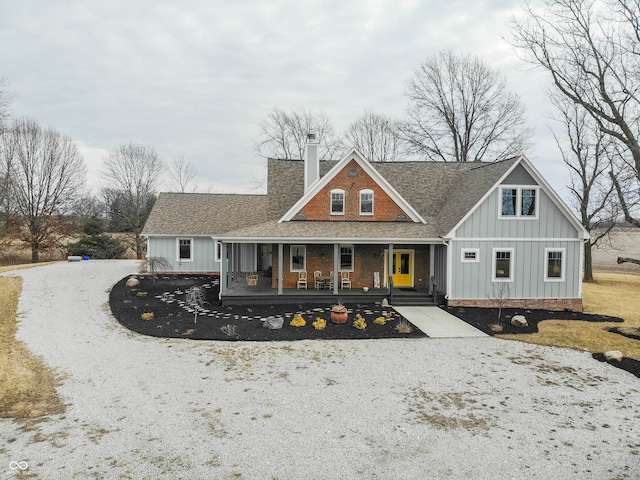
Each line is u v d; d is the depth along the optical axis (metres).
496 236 20.62
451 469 7.37
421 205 24.38
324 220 22.91
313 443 8.19
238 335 15.69
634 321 18.73
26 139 41.56
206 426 8.84
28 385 11.03
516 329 16.98
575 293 21.08
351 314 18.72
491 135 40.62
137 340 15.14
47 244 42.41
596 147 29.91
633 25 16.27
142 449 7.93
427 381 11.48
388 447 8.08
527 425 9.04
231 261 26.19
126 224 51.81
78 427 8.80
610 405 10.12
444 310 19.92
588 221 33.31
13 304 19.77
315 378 11.60
